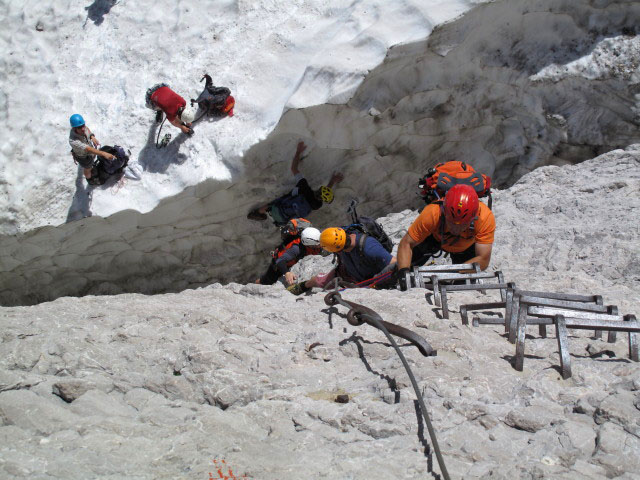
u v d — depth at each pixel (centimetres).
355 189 980
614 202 705
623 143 863
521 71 866
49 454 291
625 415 311
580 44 848
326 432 326
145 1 1072
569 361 353
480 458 299
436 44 809
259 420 339
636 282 558
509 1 801
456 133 921
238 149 900
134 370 396
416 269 507
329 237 554
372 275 563
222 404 361
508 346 398
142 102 993
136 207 941
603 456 290
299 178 943
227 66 973
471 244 526
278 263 720
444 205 493
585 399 331
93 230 988
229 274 1088
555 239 665
